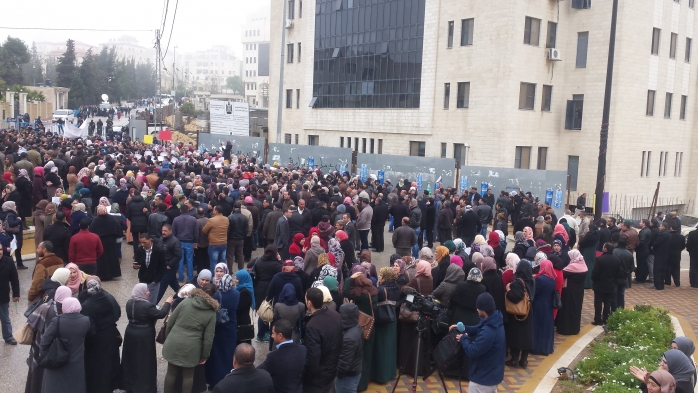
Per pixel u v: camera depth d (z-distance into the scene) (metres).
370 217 18.31
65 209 14.52
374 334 9.45
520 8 33.78
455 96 36.84
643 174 37.91
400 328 10.02
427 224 20.03
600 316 13.38
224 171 23.50
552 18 35.53
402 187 26.08
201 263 14.56
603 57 34.91
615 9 19.94
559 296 11.47
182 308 8.05
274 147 35.84
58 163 22.73
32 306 8.33
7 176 18.38
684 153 41.34
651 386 6.71
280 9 52.78
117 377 8.31
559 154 36.97
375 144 43.00
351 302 8.45
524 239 13.06
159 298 11.62
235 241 14.73
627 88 35.31
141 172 21.80
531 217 19.22
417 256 18.22
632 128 36.09
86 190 16.86
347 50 45.62
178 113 83.94
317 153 34.12
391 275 9.56
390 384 9.61
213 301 8.14
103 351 8.06
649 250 18.08
